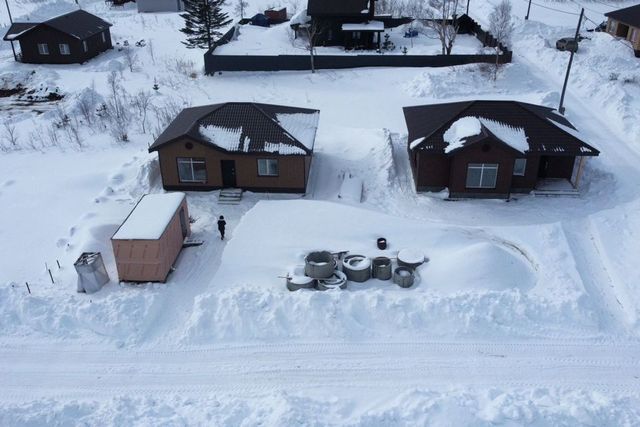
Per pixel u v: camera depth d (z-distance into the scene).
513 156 26.53
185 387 16.86
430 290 20.62
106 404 15.79
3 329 19.27
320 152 32.56
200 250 23.95
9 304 20.08
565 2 68.88
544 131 27.44
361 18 52.03
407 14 63.94
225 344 18.50
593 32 55.06
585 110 37.91
